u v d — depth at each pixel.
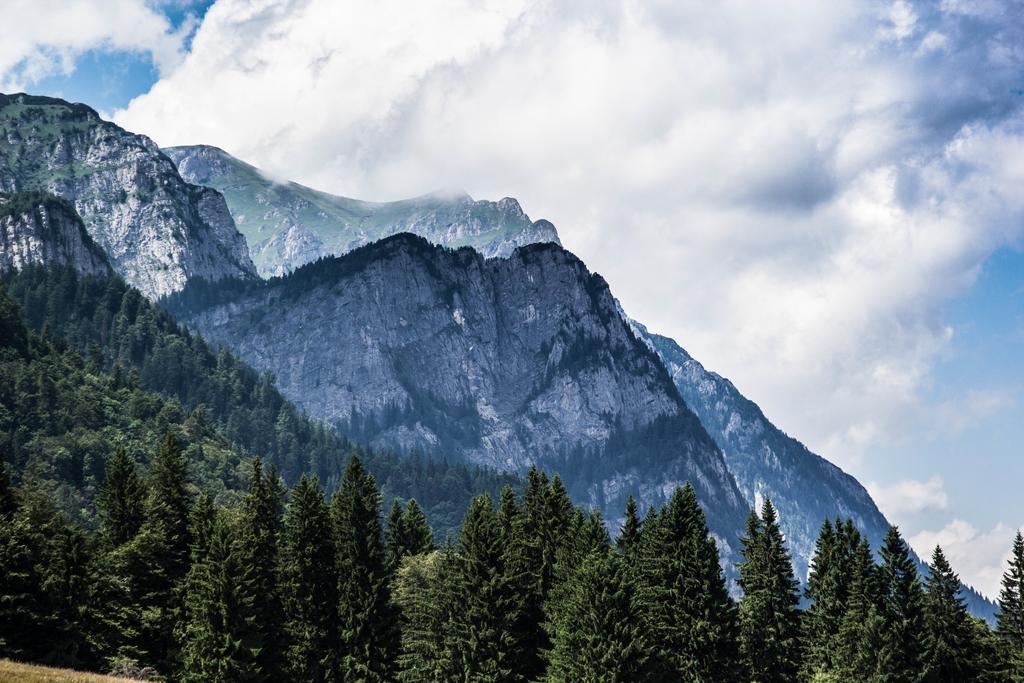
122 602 117.88
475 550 123.81
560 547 136.62
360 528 132.12
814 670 140.75
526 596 128.00
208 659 111.62
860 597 139.88
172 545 128.12
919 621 140.38
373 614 127.38
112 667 110.94
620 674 110.94
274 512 137.12
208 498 132.50
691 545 133.12
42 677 91.38
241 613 114.06
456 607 121.69
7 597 106.81
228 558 115.88
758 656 140.25
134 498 130.75
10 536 110.62
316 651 126.06
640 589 121.38
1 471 123.00
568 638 113.81
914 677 135.50
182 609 120.69
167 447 138.25
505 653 118.50
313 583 129.00
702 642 128.38
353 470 138.75
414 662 123.00
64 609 110.94
